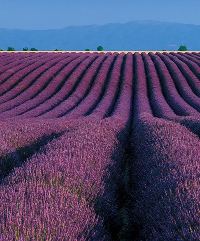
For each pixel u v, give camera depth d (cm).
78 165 1414
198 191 1010
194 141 1970
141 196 1388
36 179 1191
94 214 1105
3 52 12331
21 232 806
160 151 1689
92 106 5975
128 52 12519
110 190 1448
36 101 6362
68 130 2639
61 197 1046
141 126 2780
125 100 6206
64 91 7019
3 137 2202
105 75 7994
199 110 5369
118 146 2166
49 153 1547
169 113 4556
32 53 11712
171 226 914
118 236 1286
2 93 7244
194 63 9238
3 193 1034
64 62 9212
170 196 1052
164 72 8200
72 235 889
